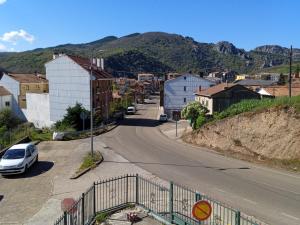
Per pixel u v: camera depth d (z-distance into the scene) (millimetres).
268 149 28656
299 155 26109
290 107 28062
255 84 86188
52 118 65125
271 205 18234
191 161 29859
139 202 18312
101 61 74688
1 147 37469
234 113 33781
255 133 30344
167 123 63438
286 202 18719
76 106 53719
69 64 61500
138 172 26203
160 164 28906
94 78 60594
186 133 44344
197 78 79062
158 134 48938
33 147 29938
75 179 24797
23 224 16938
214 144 35438
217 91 53000
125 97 104562
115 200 18844
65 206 13867
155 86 183125
